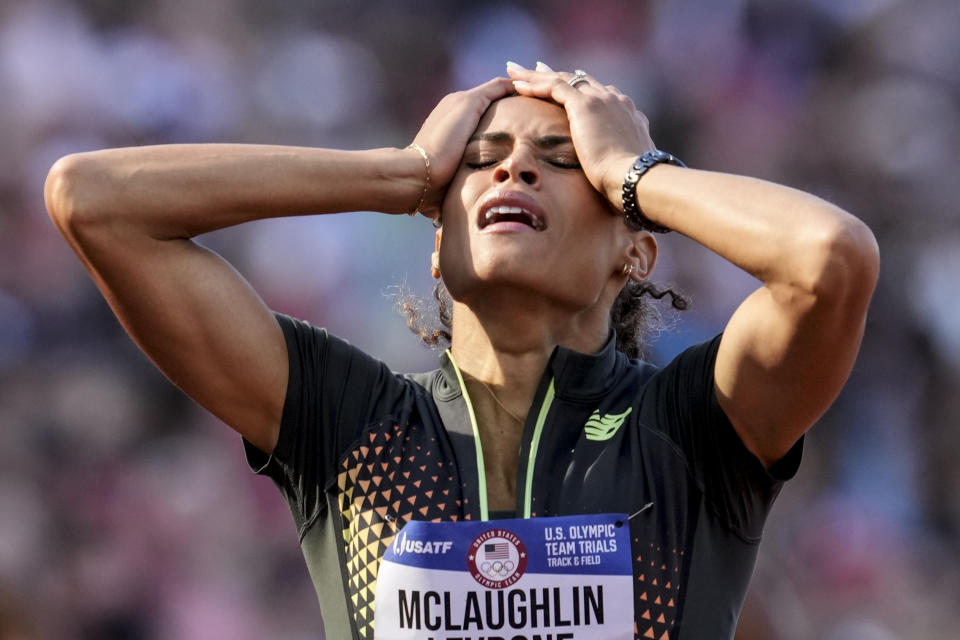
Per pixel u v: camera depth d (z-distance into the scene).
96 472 26.64
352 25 35.50
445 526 8.64
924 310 33.09
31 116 32.12
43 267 29.80
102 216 8.71
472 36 36.44
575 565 8.53
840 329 8.31
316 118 34.19
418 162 9.60
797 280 8.22
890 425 31.02
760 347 8.51
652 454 8.93
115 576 25.45
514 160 9.50
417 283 30.50
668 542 8.71
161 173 8.88
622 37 37.19
